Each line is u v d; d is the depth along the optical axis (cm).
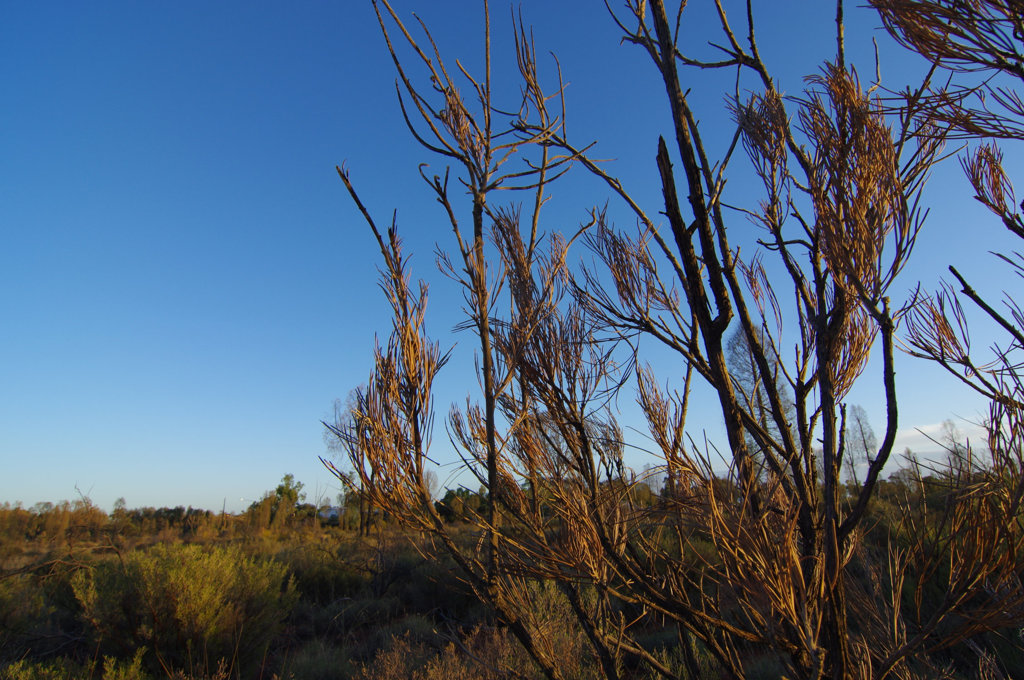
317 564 1245
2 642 752
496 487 203
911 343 160
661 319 204
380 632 845
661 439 191
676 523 186
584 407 216
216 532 2731
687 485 176
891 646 164
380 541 1269
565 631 378
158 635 710
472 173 231
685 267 170
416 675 555
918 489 151
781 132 177
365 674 597
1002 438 123
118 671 657
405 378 203
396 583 1150
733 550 137
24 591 877
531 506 217
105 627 701
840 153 149
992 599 122
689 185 167
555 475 206
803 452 165
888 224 140
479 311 223
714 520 139
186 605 712
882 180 142
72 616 863
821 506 161
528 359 219
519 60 237
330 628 980
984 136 143
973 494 125
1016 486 119
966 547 125
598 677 346
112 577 761
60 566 955
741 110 189
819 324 154
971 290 147
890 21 146
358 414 198
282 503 3072
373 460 193
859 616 189
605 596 232
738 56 189
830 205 150
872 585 188
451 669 507
